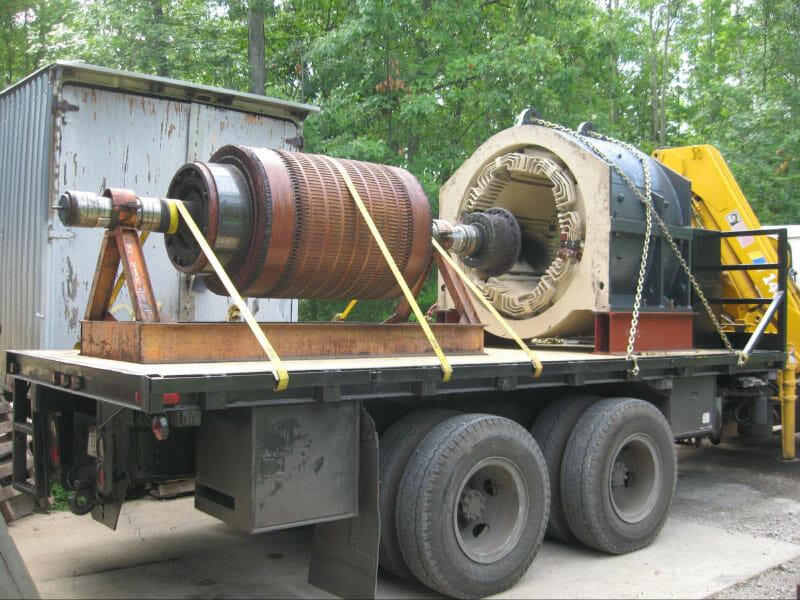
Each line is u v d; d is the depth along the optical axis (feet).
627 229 17.75
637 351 17.83
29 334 18.45
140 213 12.76
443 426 12.82
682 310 19.20
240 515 10.75
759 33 58.18
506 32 44.60
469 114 45.24
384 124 44.11
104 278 13.42
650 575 14.11
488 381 13.69
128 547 15.44
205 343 11.93
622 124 68.18
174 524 17.17
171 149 20.22
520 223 21.62
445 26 41.37
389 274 15.20
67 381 12.03
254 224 13.37
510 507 13.46
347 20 41.37
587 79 48.14
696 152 23.70
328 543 12.35
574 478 14.87
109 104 19.04
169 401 9.65
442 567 12.14
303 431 11.19
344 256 14.34
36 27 61.52
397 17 38.32
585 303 17.80
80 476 13.09
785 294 21.56
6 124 20.84
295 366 11.44
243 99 21.31
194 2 45.39
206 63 42.80
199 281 20.56
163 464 12.13
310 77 45.75
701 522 17.84
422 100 38.34
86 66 18.19
